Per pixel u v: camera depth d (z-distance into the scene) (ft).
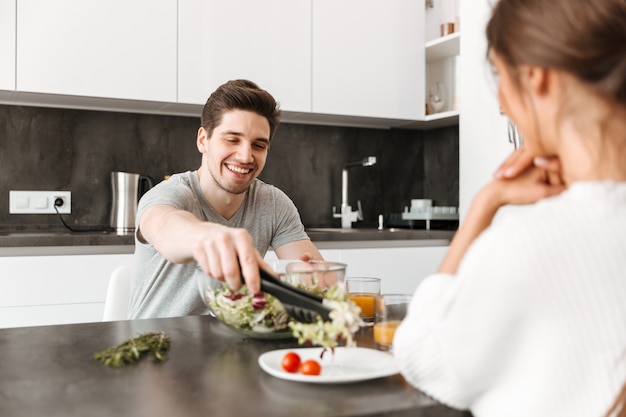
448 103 12.10
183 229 4.10
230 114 6.04
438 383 2.39
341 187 12.45
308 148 12.17
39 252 8.38
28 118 10.16
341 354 3.43
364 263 10.18
